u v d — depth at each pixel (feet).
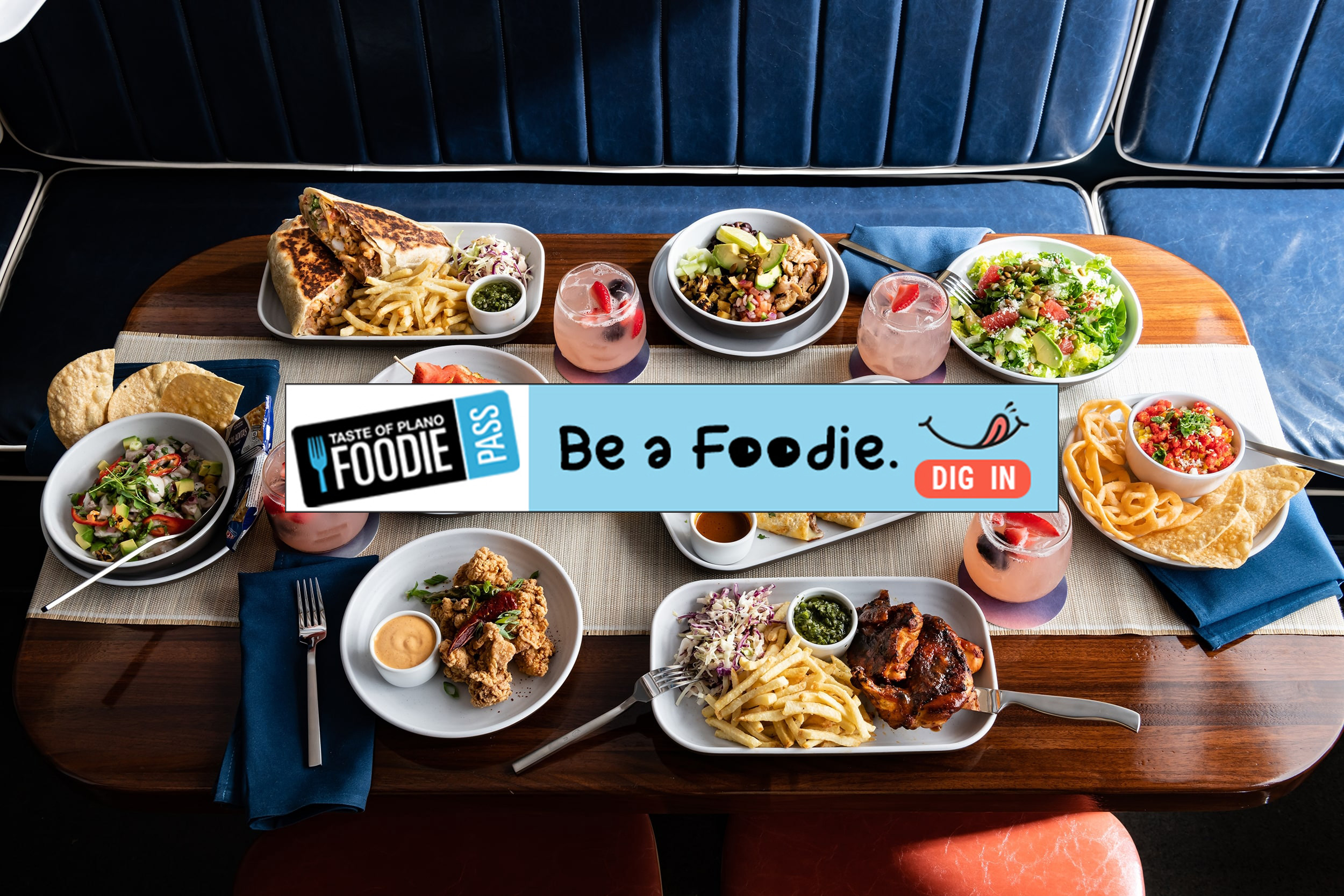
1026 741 4.45
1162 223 8.75
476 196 9.07
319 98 8.71
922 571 5.07
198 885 7.47
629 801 4.39
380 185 9.20
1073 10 8.11
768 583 4.80
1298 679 4.65
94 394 5.37
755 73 8.53
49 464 5.61
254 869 5.20
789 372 5.91
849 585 4.83
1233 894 7.41
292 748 4.36
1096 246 6.57
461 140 8.99
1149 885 7.46
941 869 5.16
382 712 4.37
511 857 5.24
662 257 6.41
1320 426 7.55
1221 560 4.85
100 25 8.26
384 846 5.25
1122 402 5.42
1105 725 4.50
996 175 9.32
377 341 5.90
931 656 4.38
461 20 8.23
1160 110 8.70
